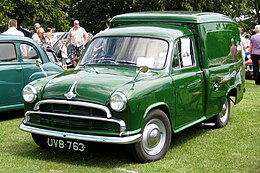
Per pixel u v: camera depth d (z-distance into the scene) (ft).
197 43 24.00
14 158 20.43
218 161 20.39
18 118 29.71
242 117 30.27
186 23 24.22
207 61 24.14
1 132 25.55
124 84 19.08
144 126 19.21
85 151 18.98
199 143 23.54
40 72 29.63
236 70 28.07
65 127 19.27
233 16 68.59
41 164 19.60
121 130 18.21
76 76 20.34
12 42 28.84
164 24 24.38
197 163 20.01
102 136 18.37
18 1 88.84
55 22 98.89
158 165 19.54
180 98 21.34
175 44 22.07
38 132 19.63
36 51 30.09
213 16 26.16
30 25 91.40
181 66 22.21
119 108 18.13
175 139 24.38
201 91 23.41
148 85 19.36
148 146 19.69
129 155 19.75
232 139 24.41
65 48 55.98
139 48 21.83
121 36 22.66
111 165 19.47
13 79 28.35
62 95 19.21
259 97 38.78
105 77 19.88
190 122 22.54
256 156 21.24
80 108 18.89
